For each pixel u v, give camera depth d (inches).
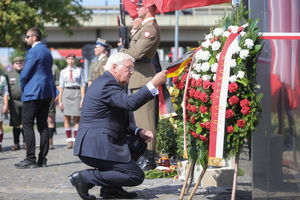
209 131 225.5
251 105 215.9
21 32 1123.3
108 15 1967.3
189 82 230.7
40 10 1182.3
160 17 1857.8
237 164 224.7
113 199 259.3
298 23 217.0
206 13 1873.8
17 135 509.4
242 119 217.0
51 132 503.8
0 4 1106.7
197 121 226.7
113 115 247.9
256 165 220.4
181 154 314.2
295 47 216.7
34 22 1125.1
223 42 220.8
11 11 1103.6
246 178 275.6
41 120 378.3
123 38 352.8
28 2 1156.5
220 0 301.1
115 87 245.0
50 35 2068.2
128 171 248.1
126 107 240.7
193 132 229.8
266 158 219.9
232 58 216.4
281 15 217.2
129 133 264.7
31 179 324.2
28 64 367.6
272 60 217.5
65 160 413.7
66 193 279.1
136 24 347.6
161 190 278.5
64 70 509.4
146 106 336.2
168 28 1923.0
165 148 360.2
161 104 295.3
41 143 377.7
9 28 1108.5
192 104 227.9
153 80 241.1
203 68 219.8
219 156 213.9
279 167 219.9
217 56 219.1
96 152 244.8
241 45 215.2
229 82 214.7
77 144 247.6
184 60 242.8
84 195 250.8
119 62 248.1
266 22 217.8
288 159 219.8
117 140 250.8
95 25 1964.8
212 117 215.5
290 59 217.3
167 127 361.7
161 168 322.0
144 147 263.1
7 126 972.6
